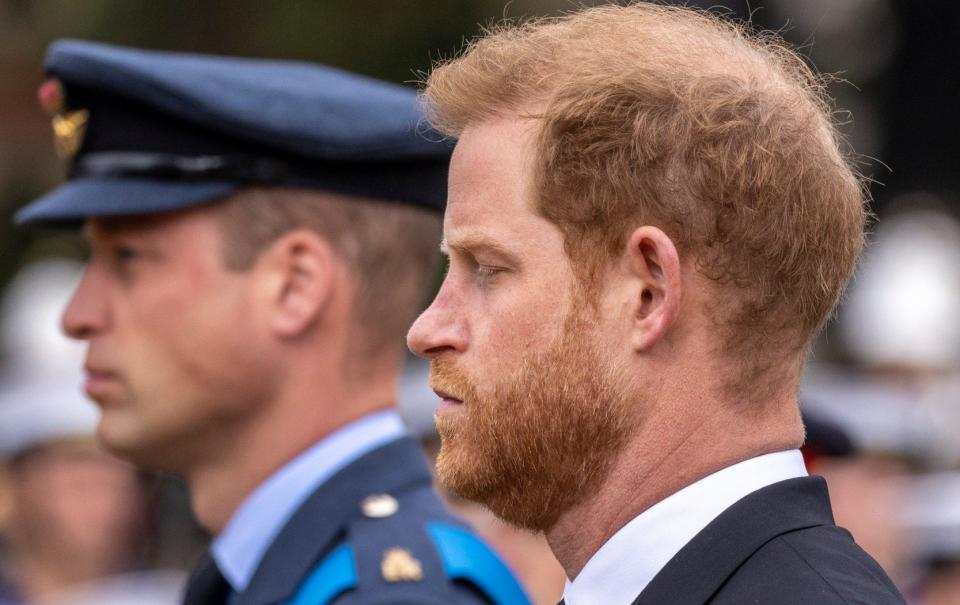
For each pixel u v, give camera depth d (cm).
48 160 3306
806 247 671
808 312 678
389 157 1042
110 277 1025
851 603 600
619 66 681
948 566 1844
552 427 673
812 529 648
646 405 668
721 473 665
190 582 1037
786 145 672
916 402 2267
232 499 1020
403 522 984
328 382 1020
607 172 668
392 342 1049
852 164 782
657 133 666
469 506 1514
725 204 660
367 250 1037
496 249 685
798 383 691
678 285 659
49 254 3009
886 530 1655
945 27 3828
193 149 1025
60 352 2455
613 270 671
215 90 1037
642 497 671
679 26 724
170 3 2788
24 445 1773
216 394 1004
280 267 1018
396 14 2758
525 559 1512
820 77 764
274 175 1020
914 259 2762
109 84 1041
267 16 2772
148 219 1017
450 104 713
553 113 677
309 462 1012
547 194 676
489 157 695
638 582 661
